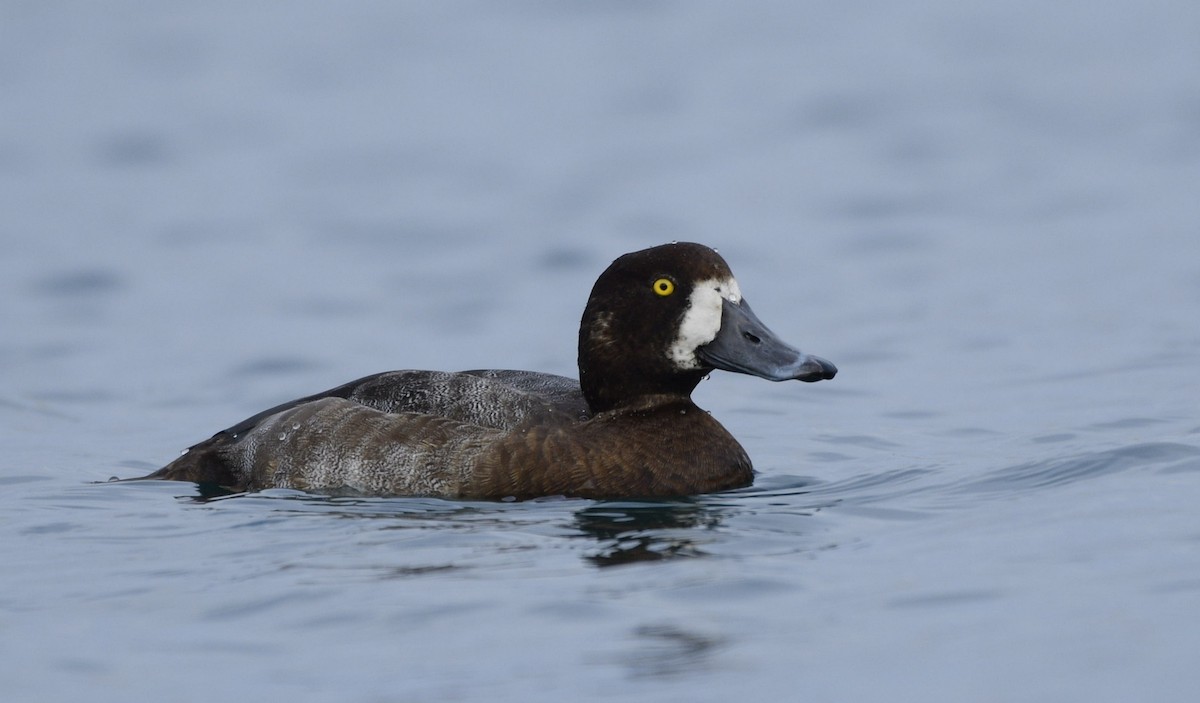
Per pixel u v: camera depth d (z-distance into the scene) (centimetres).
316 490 1002
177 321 1738
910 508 925
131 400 1420
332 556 837
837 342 1572
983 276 1823
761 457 1127
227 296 1850
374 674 673
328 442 1010
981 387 1355
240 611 753
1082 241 1964
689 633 711
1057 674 651
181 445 1237
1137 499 895
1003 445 1115
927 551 820
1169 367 1358
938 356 1488
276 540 872
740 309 1015
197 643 714
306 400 1062
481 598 759
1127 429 1126
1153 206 2123
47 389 1459
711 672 668
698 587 770
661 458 986
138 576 813
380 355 1571
